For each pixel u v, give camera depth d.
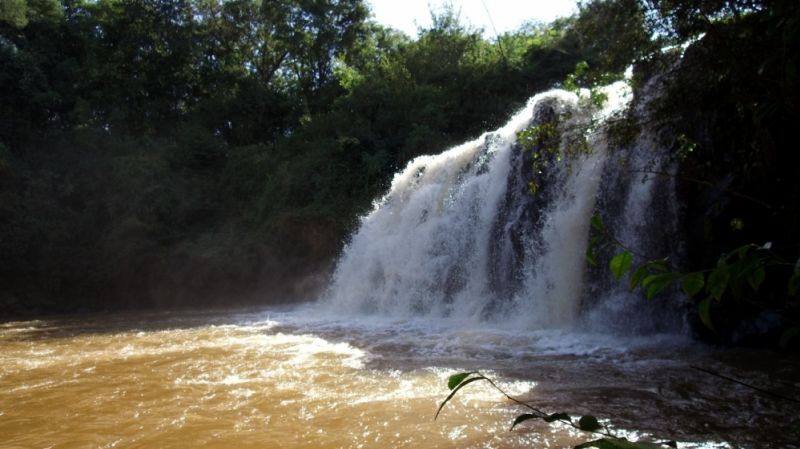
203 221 30.22
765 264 1.48
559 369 7.72
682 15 5.64
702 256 9.31
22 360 10.40
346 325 14.22
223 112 38.47
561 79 28.67
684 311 9.59
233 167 31.42
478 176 16.81
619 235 11.21
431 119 29.89
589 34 7.54
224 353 10.10
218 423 5.80
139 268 27.30
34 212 27.86
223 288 26.53
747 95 4.39
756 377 6.86
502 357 8.83
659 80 8.45
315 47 41.34
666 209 10.09
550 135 10.12
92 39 38.19
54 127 33.56
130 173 28.75
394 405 6.14
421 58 34.75
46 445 5.36
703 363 7.79
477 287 15.29
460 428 5.24
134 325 17.02
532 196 13.86
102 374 8.62
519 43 33.25
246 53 44.38
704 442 4.70
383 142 29.42
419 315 16.30
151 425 5.84
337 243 25.03
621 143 9.66
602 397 6.18
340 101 33.53
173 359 9.68
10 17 31.69
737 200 8.84
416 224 18.94
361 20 41.84
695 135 9.16
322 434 5.32
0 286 26.19
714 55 5.55
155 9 39.34
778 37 3.62
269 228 26.28
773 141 8.04
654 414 5.51
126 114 36.94
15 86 32.38
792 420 5.20
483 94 31.23
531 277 13.36
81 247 28.20
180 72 40.47
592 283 11.57
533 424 5.24
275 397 6.73
